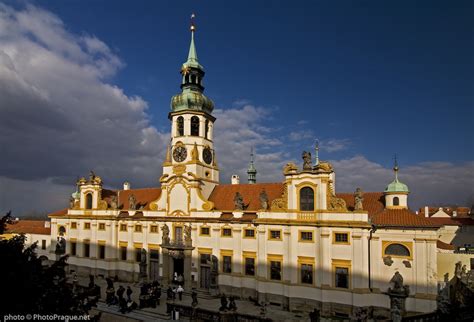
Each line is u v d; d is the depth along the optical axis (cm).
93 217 7025
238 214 5531
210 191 6391
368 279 4450
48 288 1898
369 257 4500
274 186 5922
